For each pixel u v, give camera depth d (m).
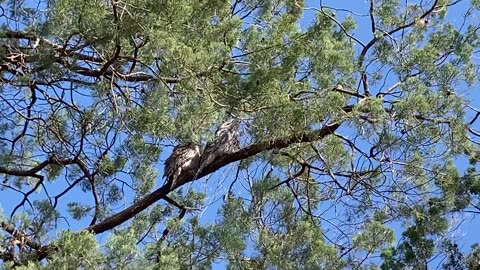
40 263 6.91
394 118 7.87
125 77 7.89
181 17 7.43
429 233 8.45
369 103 7.83
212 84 7.65
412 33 8.73
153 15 7.35
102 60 7.95
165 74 7.57
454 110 8.05
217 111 7.87
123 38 7.40
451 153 8.22
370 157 8.12
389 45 8.57
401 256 8.34
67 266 6.38
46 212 7.98
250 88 7.54
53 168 9.19
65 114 8.65
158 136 8.12
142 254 7.12
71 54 7.78
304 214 8.38
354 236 8.09
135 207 8.33
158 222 8.91
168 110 8.01
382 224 8.22
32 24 7.96
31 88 8.11
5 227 7.73
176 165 8.10
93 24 7.36
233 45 7.91
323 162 8.12
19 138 8.80
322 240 8.11
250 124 7.91
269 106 7.66
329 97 7.61
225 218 8.24
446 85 8.27
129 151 8.91
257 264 8.01
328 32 8.07
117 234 6.99
